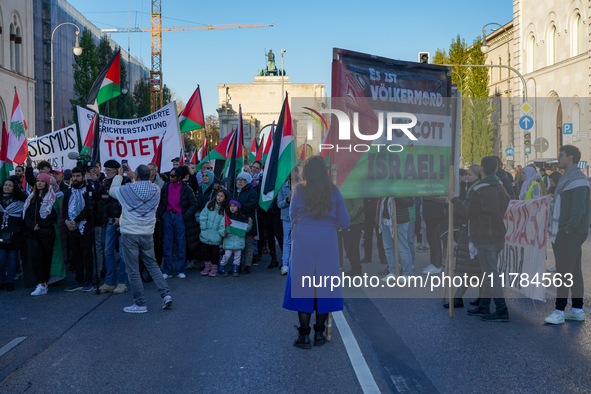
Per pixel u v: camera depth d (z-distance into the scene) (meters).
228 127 74.50
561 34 30.91
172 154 10.56
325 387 4.08
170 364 4.67
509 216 6.45
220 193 9.21
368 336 5.41
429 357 4.73
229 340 5.37
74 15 55.50
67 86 52.94
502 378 4.20
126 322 6.15
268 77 77.75
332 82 5.88
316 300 5.08
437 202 8.67
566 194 5.74
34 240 7.82
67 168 12.01
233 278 9.08
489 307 6.13
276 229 9.94
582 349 4.90
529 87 34.31
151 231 6.75
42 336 5.60
